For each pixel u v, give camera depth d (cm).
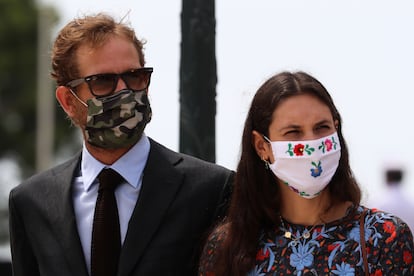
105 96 603
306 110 560
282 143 564
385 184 1310
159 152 636
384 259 542
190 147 671
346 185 577
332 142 564
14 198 644
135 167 621
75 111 623
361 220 556
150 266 600
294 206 579
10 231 650
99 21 616
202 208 619
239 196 590
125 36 614
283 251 567
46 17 4938
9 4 5438
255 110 579
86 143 624
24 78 5419
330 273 547
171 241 607
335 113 574
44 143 4900
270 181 588
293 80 568
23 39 5422
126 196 617
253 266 571
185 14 674
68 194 624
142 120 605
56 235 618
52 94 5078
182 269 607
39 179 645
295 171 563
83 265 606
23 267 643
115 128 600
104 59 604
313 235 562
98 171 620
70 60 614
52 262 615
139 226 606
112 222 610
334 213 573
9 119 5394
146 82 614
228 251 582
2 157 5450
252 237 578
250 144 587
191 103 673
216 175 630
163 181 621
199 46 672
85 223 618
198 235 614
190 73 673
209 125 675
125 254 600
